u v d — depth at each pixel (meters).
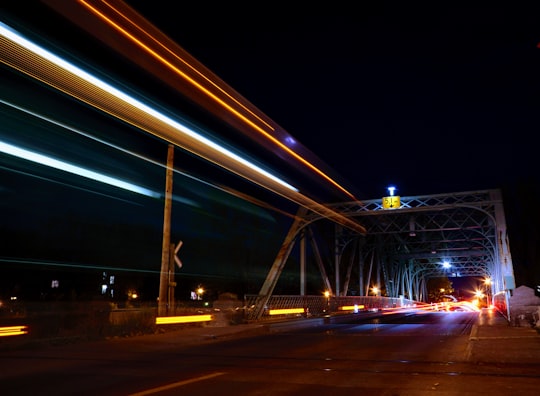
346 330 20.94
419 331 19.67
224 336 17.88
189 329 20.38
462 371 9.09
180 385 7.84
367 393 7.16
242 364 10.35
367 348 13.39
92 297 28.77
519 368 9.34
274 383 8.02
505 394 6.99
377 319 31.36
